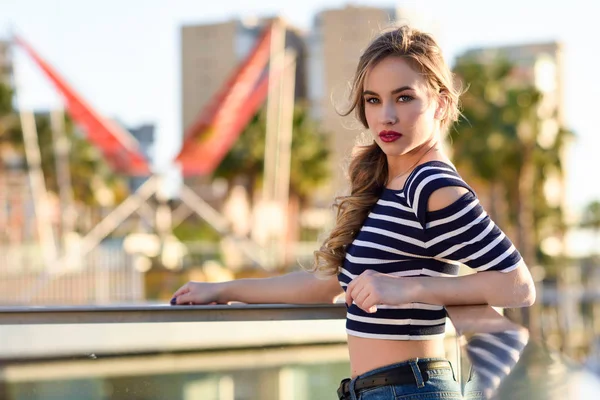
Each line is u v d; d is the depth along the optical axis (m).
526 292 1.58
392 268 1.68
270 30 20.55
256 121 36.91
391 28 1.77
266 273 24.08
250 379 2.29
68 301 17.11
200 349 2.21
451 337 1.88
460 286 1.58
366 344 1.72
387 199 1.73
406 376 1.67
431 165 1.64
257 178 37.19
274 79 20.78
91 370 2.12
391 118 1.69
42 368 2.11
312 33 57.38
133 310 2.11
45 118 42.38
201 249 24.47
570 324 36.62
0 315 2.10
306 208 45.25
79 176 43.94
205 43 61.78
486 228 1.58
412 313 1.68
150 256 23.20
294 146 38.88
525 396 1.11
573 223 52.03
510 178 30.70
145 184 20.52
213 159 21.06
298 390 2.33
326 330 2.31
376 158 1.82
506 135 28.75
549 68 50.53
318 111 56.69
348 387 1.77
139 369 2.16
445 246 1.61
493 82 29.19
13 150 39.09
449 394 1.66
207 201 49.44
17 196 41.38
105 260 17.92
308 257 25.95
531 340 1.37
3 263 19.42
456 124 1.84
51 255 21.16
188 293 2.18
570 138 30.67
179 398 2.20
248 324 2.24
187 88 62.22
